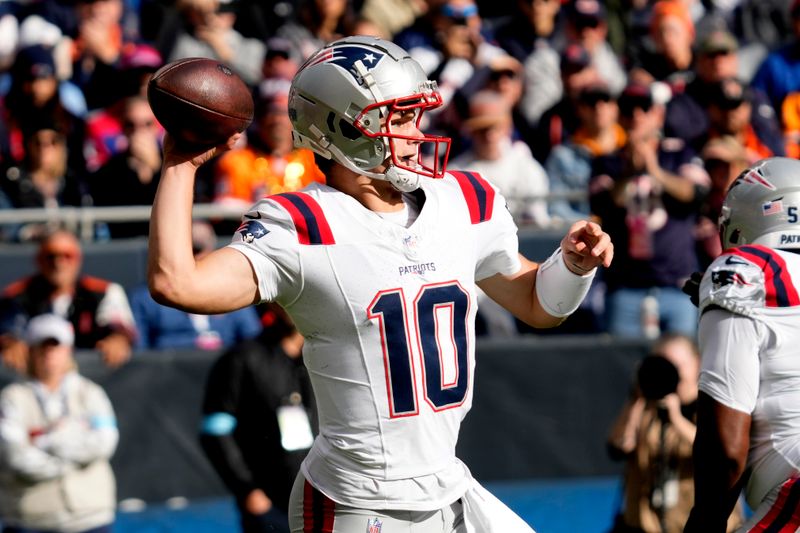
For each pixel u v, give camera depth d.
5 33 38.31
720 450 14.30
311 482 12.80
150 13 39.31
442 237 12.61
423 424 12.45
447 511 12.78
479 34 38.34
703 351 14.71
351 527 12.55
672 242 31.17
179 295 11.52
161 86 11.67
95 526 25.05
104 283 29.11
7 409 24.73
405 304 12.35
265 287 12.09
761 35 44.06
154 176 32.53
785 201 14.82
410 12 40.03
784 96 38.56
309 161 32.47
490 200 13.09
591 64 37.16
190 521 27.95
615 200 31.31
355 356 12.35
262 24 39.62
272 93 32.28
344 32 39.06
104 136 34.41
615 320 31.48
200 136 11.70
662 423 22.06
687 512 21.97
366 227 12.35
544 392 30.11
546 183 34.06
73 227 31.53
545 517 29.05
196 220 31.03
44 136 32.38
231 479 21.56
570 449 30.16
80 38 37.69
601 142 34.56
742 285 14.47
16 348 27.81
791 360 14.35
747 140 34.91
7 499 24.73
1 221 31.06
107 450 25.12
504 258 13.27
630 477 22.28
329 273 12.20
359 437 12.45
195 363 28.66
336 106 12.26
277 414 21.66
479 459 29.94
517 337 31.27
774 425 14.45
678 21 39.41
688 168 31.94
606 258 12.96
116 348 28.20
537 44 38.56
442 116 35.66
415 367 12.38
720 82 33.84
